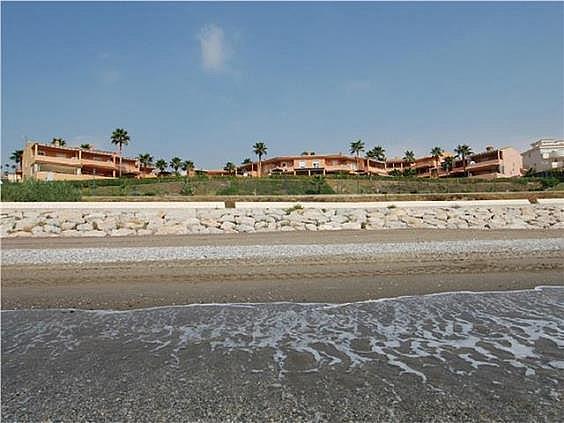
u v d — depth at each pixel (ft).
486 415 14.79
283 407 15.43
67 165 249.14
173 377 18.13
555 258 47.91
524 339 22.80
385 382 17.43
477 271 41.60
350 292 33.94
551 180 183.42
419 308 29.32
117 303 31.09
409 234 73.51
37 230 74.64
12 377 18.21
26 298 32.48
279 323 26.16
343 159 322.96
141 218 80.94
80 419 14.74
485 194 122.93
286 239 66.74
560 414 14.85
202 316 27.73
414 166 363.97
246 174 334.03
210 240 66.33
